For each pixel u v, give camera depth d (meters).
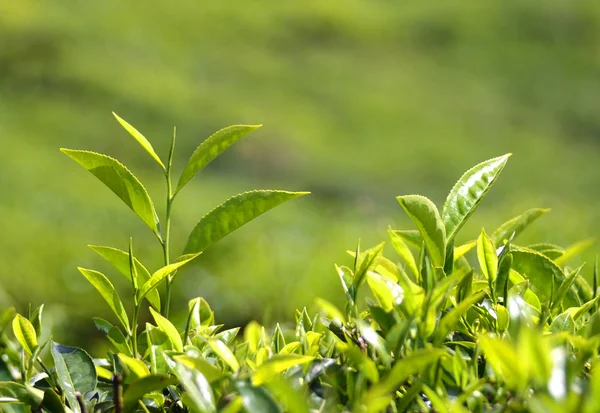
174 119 17.95
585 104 23.72
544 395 0.70
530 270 1.21
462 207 1.15
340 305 6.19
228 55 23.78
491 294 1.11
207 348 1.13
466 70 25.53
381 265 1.16
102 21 22.84
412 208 1.05
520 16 29.20
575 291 1.22
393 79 24.30
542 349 0.70
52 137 15.68
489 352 0.78
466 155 19.48
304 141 18.55
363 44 26.50
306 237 8.53
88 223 9.22
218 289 6.34
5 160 12.34
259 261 6.79
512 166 18.73
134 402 0.91
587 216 7.89
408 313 0.98
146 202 1.16
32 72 18.44
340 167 17.50
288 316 6.18
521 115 22.61
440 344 0.95
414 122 21.17
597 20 29.02
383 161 18.50
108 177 1.15
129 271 1.15
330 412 0.88
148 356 1.12
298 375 0.95
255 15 26.88
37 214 9.56
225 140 1.16
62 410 0.96
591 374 0.90
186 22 25.27
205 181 14.73
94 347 5.24
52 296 6.08
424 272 1.05
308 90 22.53
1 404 0.94
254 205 1.12
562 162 19.48
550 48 27.33
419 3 30.03
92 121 16.80
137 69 20.41
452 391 0.91
